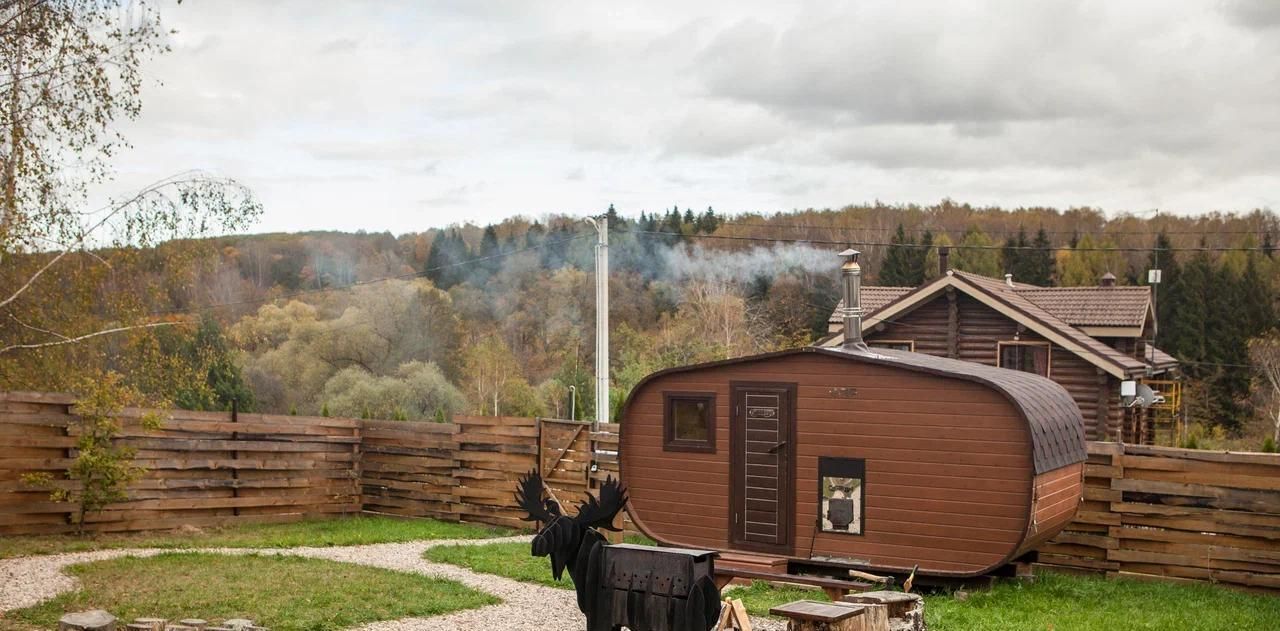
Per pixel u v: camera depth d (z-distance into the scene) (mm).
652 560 9570
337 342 50781
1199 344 60094
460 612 12680
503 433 21953
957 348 27359
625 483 16781
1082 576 16188
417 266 70375
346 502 23500
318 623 11656
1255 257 69312
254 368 48812
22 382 20969
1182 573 15703
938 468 14375
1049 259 71688
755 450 15734
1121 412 25672
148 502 20031
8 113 18031
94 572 14539
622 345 55031
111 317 21203
